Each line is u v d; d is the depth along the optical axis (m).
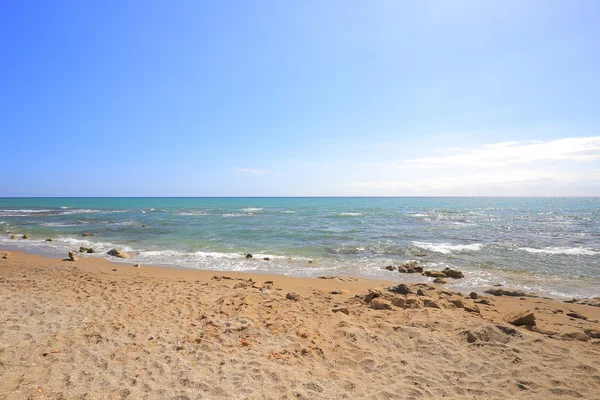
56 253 16.36
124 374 4.18
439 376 4.41
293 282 10.89
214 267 13.59
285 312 6.91
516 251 17.30
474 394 4.00
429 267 14.05
